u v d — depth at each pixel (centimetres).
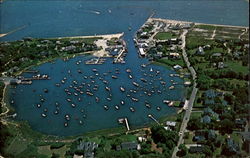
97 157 18675
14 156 19375
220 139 19475
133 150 19088
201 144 19262
